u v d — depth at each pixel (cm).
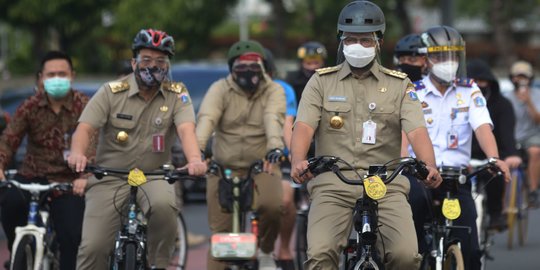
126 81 1695
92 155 1750
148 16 7256
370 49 1466
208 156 1980
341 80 1505
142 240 1595
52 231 1827
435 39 1742
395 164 1482
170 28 7406
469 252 1694
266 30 11044
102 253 1650
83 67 8938
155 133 1700
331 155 1504
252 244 1819
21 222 1823
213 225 1997
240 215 1938
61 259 1778
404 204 1464
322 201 1471
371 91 1500
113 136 1695
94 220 1659
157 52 1644
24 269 1712
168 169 1606
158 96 1698
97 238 1644
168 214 1641
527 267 2497
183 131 1681
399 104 1498
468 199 1739
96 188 1692
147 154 1698
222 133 1988
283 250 2209
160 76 1648
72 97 1841
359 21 1459
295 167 1439
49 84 1788
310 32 9212
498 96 2277
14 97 3588
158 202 1631
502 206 2306
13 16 6825
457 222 1723
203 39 7981
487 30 13775
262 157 1983
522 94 3284
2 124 2281
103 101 1683
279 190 1969
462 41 1752
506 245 2875
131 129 1689
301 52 2520
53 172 1833
